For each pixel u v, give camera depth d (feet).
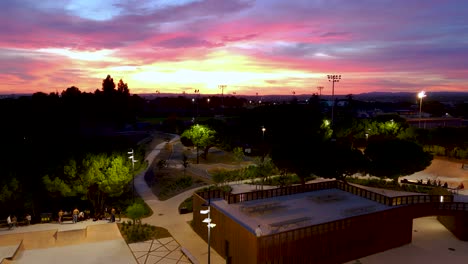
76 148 124.57
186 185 164.35
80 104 278.26
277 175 183.11
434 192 131.75
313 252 87.20
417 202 112.47
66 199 144.66
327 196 115.14
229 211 100.83
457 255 98.63
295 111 259.39
